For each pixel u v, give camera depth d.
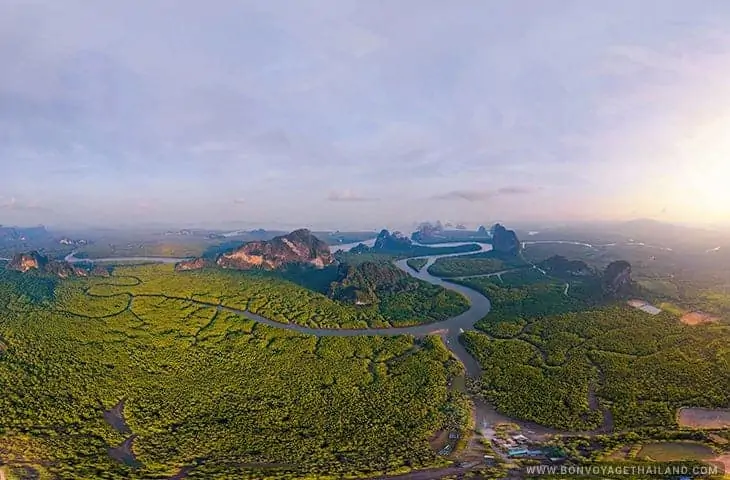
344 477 137.62
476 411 185.62
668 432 161.50
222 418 179.62
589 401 190.50
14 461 144.25
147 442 162.00
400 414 182.25
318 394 199.50
